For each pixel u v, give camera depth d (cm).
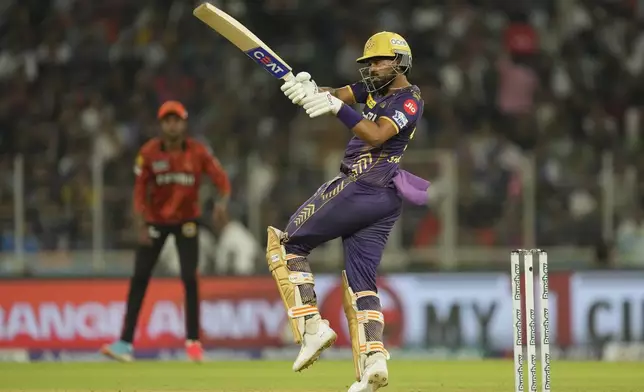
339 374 3297
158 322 4128
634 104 6412
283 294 2223
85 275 4209
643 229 4859
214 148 5447
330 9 6606
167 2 6544
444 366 3697
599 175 4966
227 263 4706
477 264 4750
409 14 6600
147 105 5997
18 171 4709
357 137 2181
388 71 2173
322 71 6375
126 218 4725
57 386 2903
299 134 5494
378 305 2206
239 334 4188
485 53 6272
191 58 6272
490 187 4919
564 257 4847
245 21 6594
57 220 4747
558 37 6600
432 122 5934
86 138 5588
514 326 2028
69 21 6462
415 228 4691
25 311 4134
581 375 3303
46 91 6112
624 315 4206
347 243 2225
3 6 6550
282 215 4784
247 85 6138
